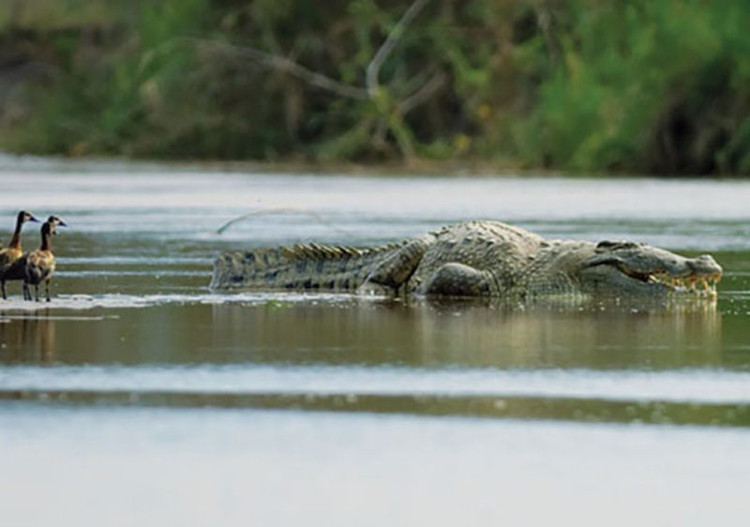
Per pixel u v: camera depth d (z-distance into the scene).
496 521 33.19
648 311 62.62
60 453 37.88
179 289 70.44
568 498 34.72
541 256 67.88
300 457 37.75
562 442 39.25
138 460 37.38
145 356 50.44
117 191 150.75
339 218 117.19
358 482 35.88
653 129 193.50
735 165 186.88
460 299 66.81
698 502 34.50
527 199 141.62
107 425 40.53
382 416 41.78
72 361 49.34
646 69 196.25
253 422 41.03
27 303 64.19
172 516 33.38
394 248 70.50
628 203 136.88
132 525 32.75
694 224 111.75
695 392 45.06
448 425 40.88
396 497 34.72
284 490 35.25
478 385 46.00
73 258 85.69
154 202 135.62
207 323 58.47
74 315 60.34
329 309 63.31
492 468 36.94
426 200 138.88
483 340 54.53
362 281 70.12
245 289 70.69
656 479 36.16
